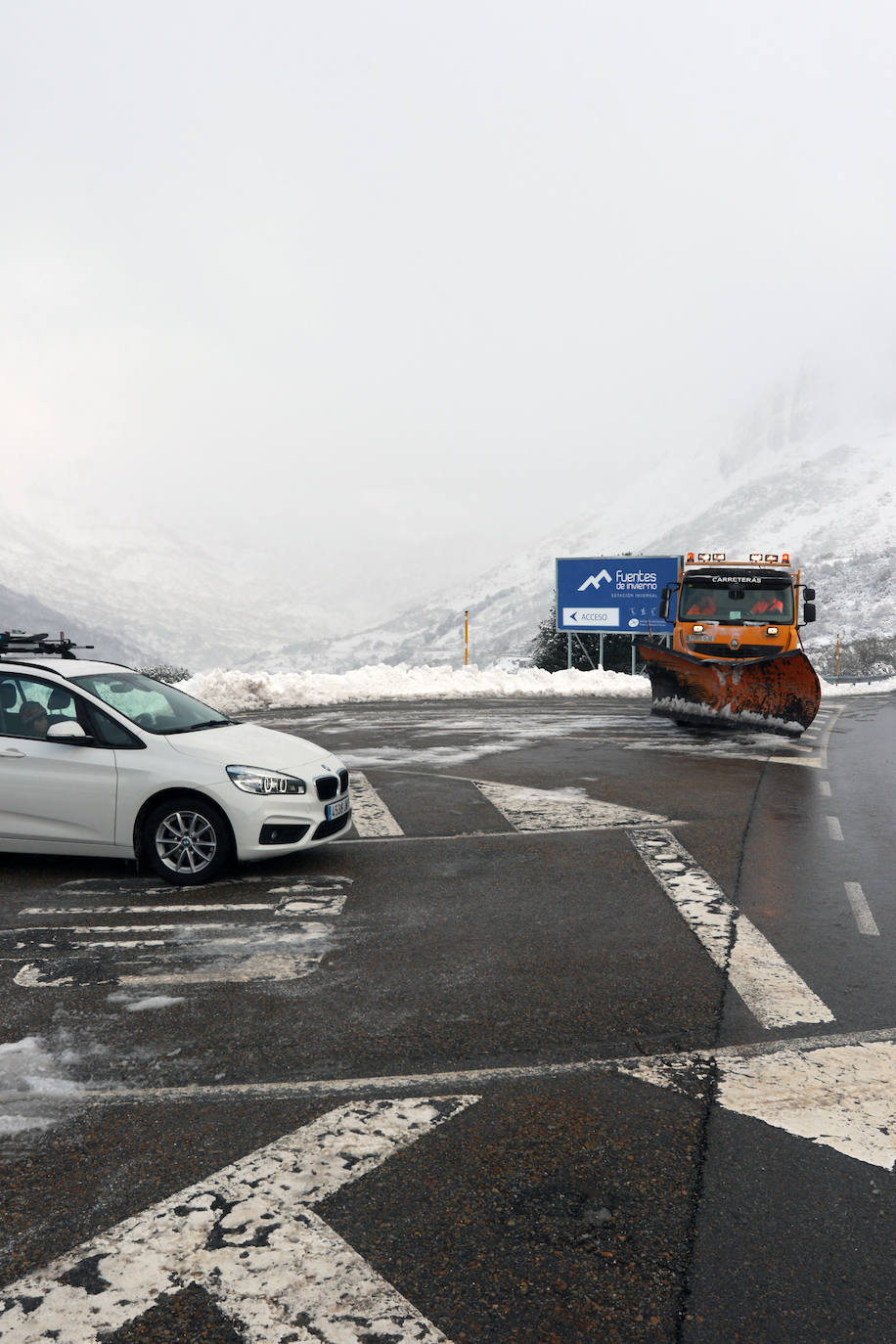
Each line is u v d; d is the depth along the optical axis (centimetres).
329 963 541
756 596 1844
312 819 719
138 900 669
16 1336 257
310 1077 405
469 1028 453
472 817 939
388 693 2489
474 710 2097
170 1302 270
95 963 545
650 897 668
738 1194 319
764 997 490
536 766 1264
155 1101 385
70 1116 374
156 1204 315
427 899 665
